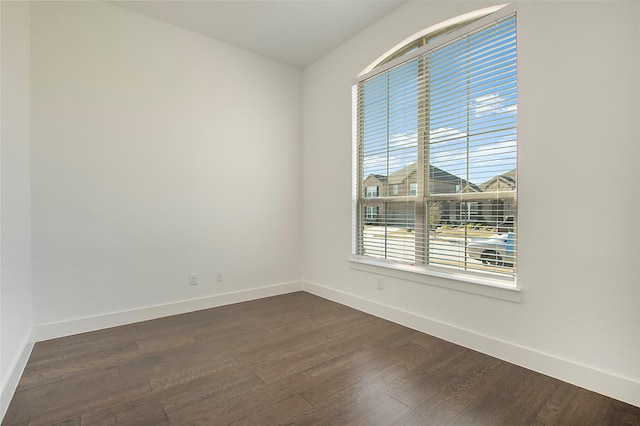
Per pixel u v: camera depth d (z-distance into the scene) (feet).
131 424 5.02
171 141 10.15
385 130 10.13
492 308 7.34
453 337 8.07
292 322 9.59
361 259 10.98
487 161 7.62
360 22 10.08
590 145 5.93
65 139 8.44
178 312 10.31
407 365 6.95
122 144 9.29
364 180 10.93
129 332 8.75
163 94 9.99
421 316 8.84
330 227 12.03
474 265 7.95
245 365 6.95
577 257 6.11
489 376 6.47
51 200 8.25
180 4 9.10
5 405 5.33
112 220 9.14
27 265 7.58
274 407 5.48
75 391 5.92
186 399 5.69
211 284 11.04
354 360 7.18
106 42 9.03
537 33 6.57
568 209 6.20
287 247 13.01
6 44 6.29
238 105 11.60
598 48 5.83
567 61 6.19
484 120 7.64
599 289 5.86
